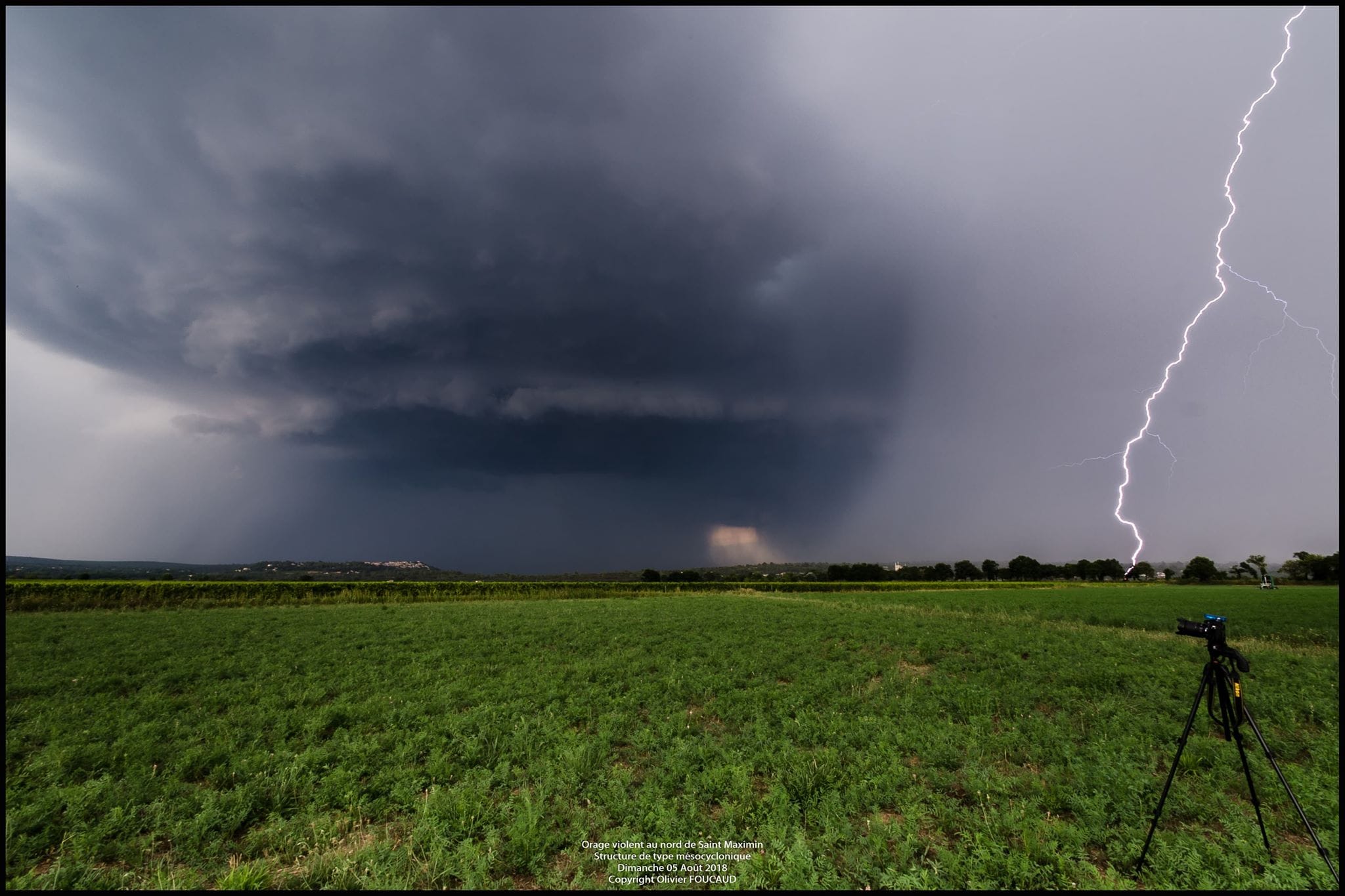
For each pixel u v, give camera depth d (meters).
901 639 19.52
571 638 20.02
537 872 5.12
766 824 5.82
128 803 6.41
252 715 10.02
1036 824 5.72
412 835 5.61
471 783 6.86
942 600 46.16
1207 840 5.64
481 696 11.13
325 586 44.62
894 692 11.59
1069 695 11.27
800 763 7.27
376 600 45.22
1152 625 25.89
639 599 47.03
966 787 6.77
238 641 19.31
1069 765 7.27
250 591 40.88
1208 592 60.56
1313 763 7.36
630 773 7.14
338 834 5.91
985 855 5.06
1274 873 4.86
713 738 8.64
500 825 5.93
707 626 23.64
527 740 8.30
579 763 7.32
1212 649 5.50
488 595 49.84
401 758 7.68
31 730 9.16
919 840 5.55
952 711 10.35
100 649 17.62
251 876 4.89
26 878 4.92
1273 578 100.31
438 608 34.28
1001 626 24.20
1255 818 5.98
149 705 10.74
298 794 6.71
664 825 5.70
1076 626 24.11
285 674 13.66
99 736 8.98
